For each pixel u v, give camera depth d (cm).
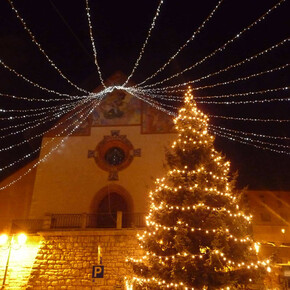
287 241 2336
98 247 1761
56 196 2291
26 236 2038
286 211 2466
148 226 1430
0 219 2252
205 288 1192
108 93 2606
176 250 1318
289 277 1672
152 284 1290
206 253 1240
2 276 1914
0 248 1995
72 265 1897
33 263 1922
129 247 1928
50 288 1834
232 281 1176
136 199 2238
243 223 1329
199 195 1313
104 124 2495
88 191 2295
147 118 2486
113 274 1848
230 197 1341
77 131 2494
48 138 2489
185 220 1305
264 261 1225
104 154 2419
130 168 2338
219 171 1422
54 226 2150
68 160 2403
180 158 1478
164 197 1391
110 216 2222
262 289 1322
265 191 2561
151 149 2377
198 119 1538
